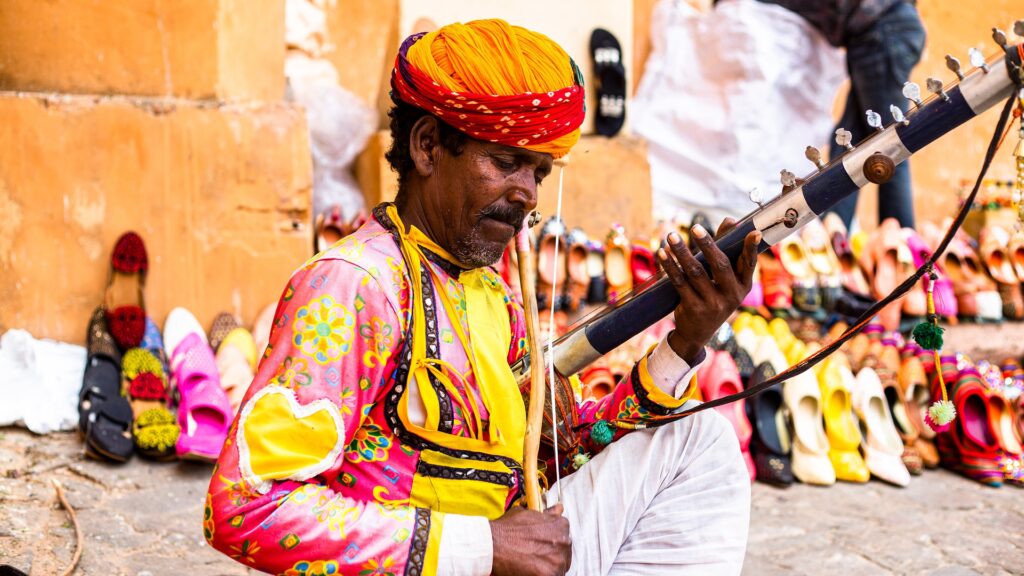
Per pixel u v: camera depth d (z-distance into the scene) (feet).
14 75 11.85
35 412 10.78
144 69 12.00
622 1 15.02
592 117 14.90
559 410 5.98
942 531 10.17
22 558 8.16
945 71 20.44
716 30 16.37
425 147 5.08
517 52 4.82
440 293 5.16
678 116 16.72
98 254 11.76
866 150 4.92
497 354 5.34
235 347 11.66
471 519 4.86
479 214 5.02
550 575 4.91
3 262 11.56
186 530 9.08
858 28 15.46
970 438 11.69
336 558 4.63
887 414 11.91
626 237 14.29
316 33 15.15
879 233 14.47
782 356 12.01
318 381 4.69
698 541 5.69
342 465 5.02
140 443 10.30
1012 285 14.99
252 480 4.57
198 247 12.10
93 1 11.80
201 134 11.98
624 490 5.75
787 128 16.78
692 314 5.29
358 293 4.83
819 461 11.46
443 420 5.05
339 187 14.01
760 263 13.97
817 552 9.54
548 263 13.21
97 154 11.66
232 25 12.20
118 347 11.36
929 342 5.17
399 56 5.10
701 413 5.87
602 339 5.75
